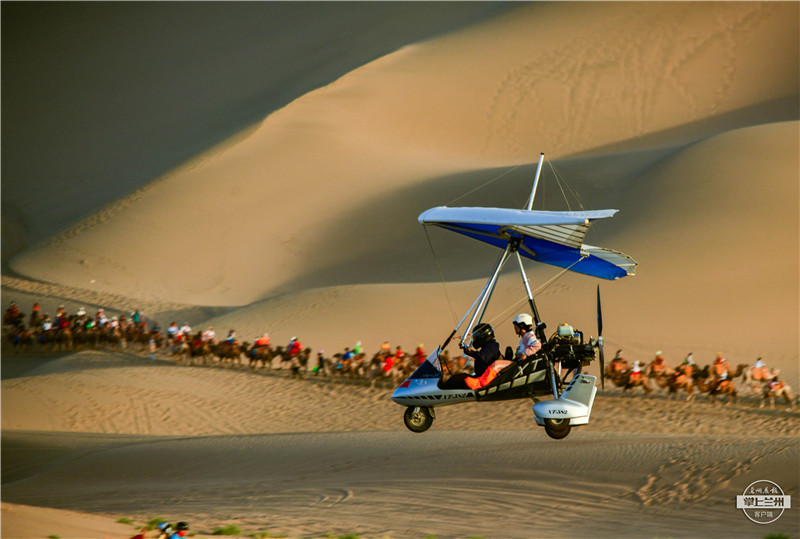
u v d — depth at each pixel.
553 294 193.88
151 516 86.00
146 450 122.44
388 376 159.50
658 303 180.75
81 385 164.25
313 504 89.56
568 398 44.22
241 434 132.50
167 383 165.62
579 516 79.44
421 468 101.44
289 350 169.62
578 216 44.19
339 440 120.19
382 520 81.44
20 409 150.75
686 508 79.38
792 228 195.00
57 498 101.75
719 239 197.50
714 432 119.44
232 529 75.62
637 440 103.88
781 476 83.81
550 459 98.75
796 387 143.50
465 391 46.22
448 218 46.69
